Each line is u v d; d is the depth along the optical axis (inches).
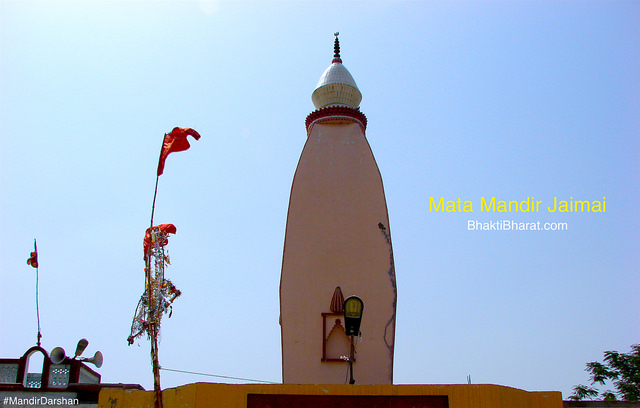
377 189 1029.8
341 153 1063.6
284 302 964.0
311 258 981.8
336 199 1022.4
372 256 980.6
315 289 963.3
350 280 964.6
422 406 523.2
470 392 521.7
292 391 527.2
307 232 1001.5
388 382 910.4
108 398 536.4
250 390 526.6
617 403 555.8
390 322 941.2
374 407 525.0
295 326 947.3
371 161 1056.8
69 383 674.2
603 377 1240.8
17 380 675.4
